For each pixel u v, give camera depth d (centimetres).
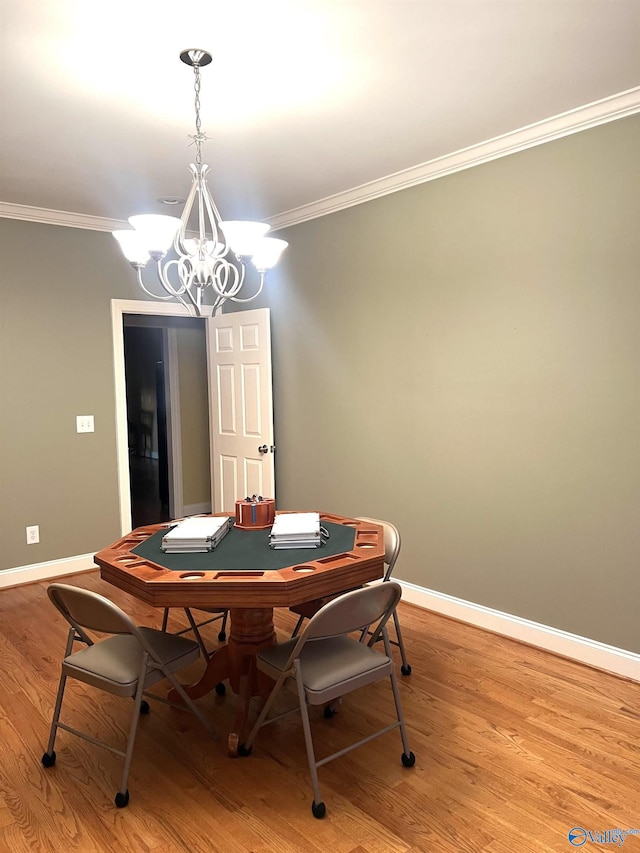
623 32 209
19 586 421
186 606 211
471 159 319
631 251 268
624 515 280
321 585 218
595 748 233
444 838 189
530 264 304
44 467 430
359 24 202
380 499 393
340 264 404
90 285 444
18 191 373
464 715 256
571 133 283
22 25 197
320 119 276
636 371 271
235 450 496
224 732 248
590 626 296
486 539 336
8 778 221
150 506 677
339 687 205
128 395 852
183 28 201
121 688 206
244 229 232
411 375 366
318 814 198
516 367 314
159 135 289
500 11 196
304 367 439
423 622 351
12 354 413
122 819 199
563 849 184
